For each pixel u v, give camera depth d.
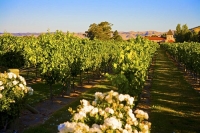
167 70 32.72
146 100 15.80
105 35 92.75
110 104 5.12
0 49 22.78
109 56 30.19
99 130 4.02
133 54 12.38
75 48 20.03
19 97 8.91
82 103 5.04
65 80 15.30
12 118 9.11
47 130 9.73
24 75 24.92
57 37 23.00
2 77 8.77
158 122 11.31
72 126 3.88
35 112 12.10
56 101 15.16
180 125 11.02
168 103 14.89
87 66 19.44
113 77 10.75
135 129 4.59
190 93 17.91
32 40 25.42
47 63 13.90
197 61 21.56
